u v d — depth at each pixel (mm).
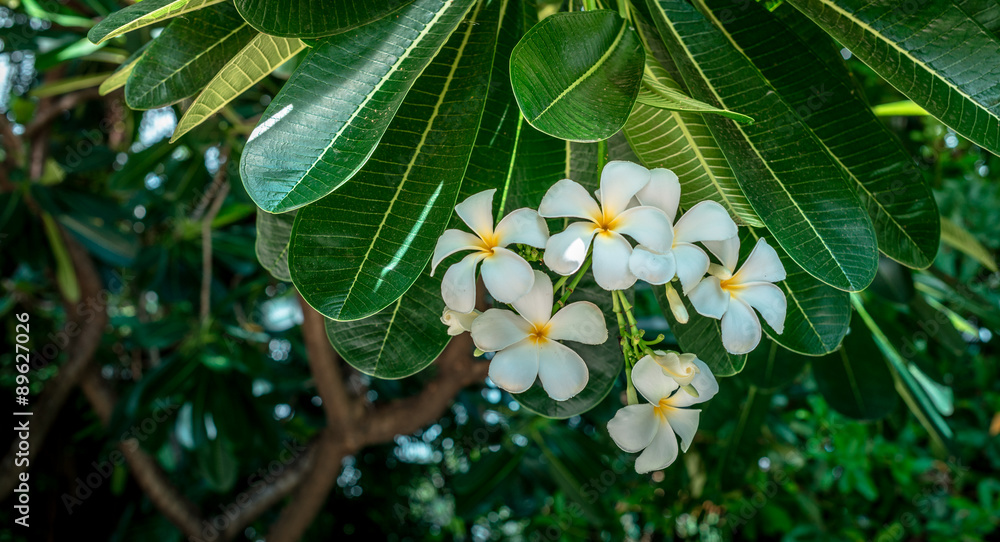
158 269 1806
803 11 542
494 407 1916
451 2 491
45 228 1826
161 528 2367
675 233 500
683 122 533
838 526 1809
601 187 497
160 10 472
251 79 558
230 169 1345
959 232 928
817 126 572
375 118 463
